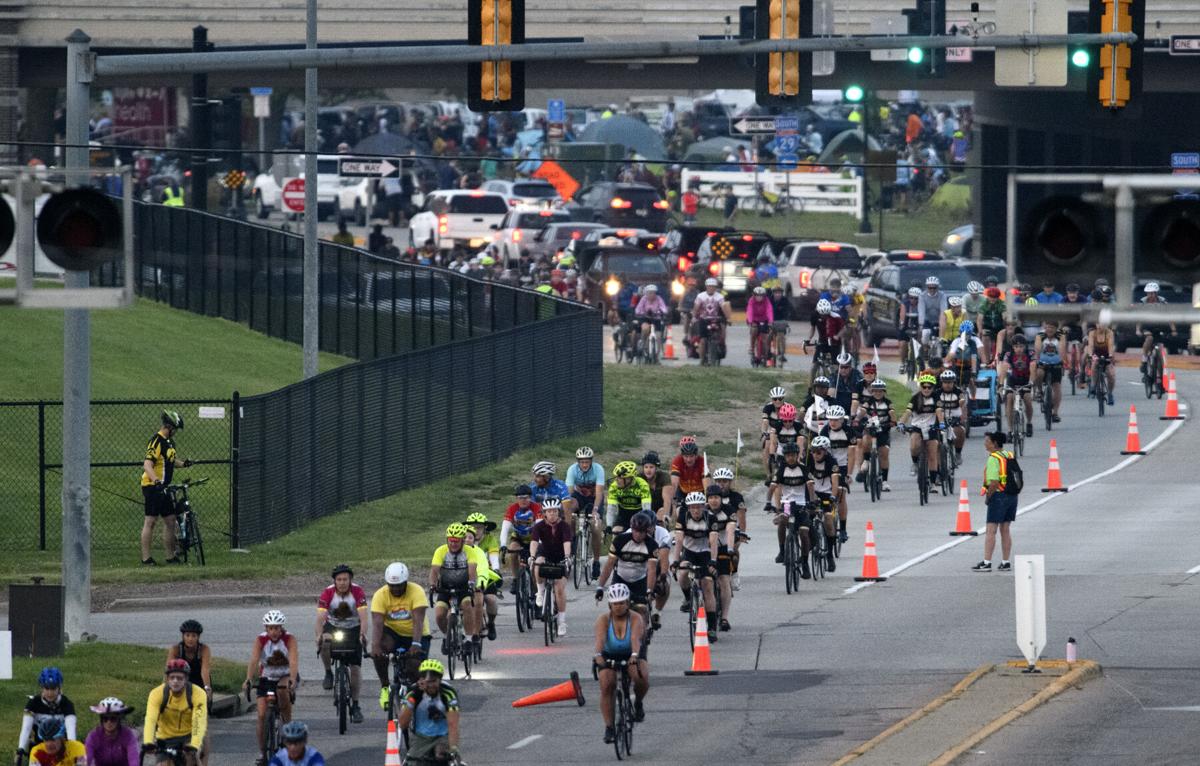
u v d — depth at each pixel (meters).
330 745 79.69
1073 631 96.81
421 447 146.75
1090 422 166.12
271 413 127.69
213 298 188.62
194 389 157.38
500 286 171.25
